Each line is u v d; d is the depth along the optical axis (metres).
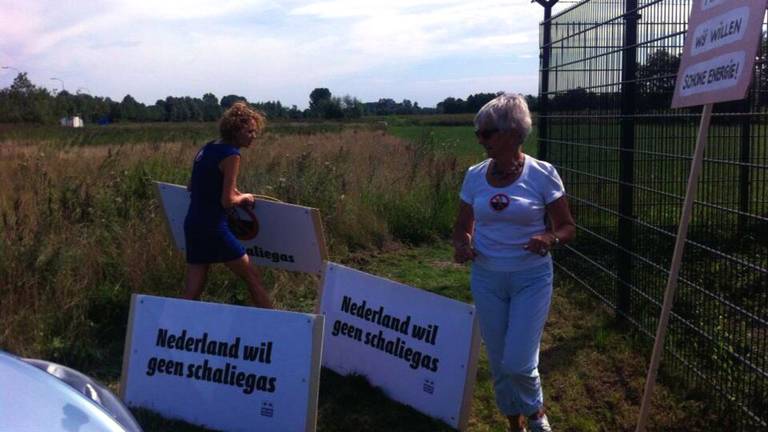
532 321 3.86
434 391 4.70
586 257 7.19
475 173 4.05
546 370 5.50
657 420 4.69
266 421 4.32
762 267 4.84
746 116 4.81
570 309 6.82
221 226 5.63
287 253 6.12
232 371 4.41
